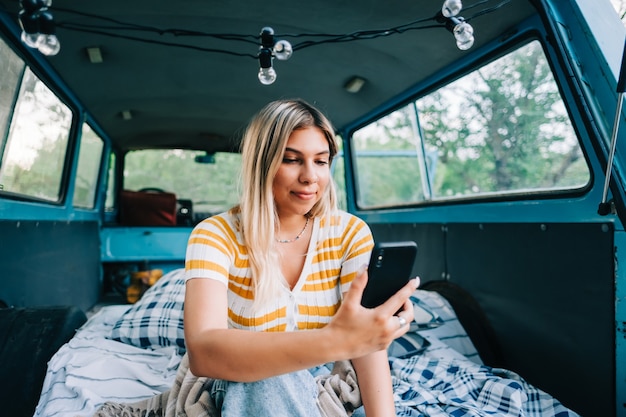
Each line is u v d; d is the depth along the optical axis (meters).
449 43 2.36
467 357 2.32
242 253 1.18
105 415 1.47
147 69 2.94
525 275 2.12
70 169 3.50
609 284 1.68
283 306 1.19
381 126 3.95
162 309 2.39
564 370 1.91
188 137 4.77
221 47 2.61
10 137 2.39
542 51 2.05
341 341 0.85
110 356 2.00
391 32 1.94
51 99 2.94
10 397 1.80
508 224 2.25
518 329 2.18
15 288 2.40
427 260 3.07
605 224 1.70
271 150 1.12
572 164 1.98
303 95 3.42
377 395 1.25
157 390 1.81
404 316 0.91
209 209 5.49
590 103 1.61
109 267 4.88
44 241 2.87
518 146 2.96
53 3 2.12
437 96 2.99
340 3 2.09
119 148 5.16
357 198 4.45
